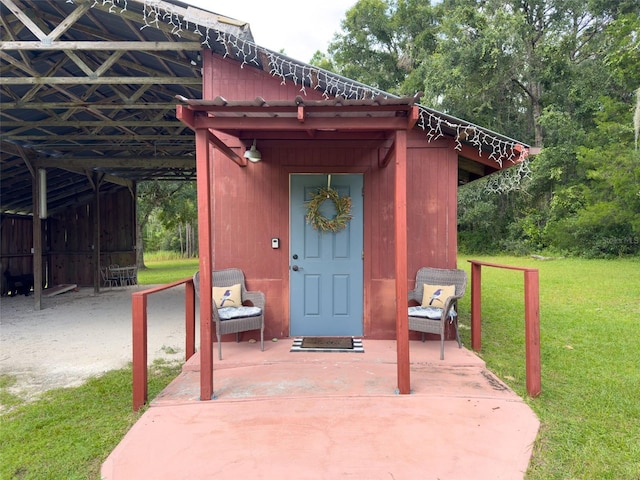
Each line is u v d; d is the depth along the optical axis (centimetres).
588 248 1508
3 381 370
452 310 418
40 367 409
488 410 288
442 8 1881
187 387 335
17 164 771
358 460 229
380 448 240
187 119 296
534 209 1742
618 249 1449
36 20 492
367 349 420
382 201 459
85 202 1057
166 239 2597
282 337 462
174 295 902
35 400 327
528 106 1775
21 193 913
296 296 462
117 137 699
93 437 263
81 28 509
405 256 312
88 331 563
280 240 462
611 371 378
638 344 465
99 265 966
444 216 455
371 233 459
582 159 1400
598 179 1402
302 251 462
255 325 412
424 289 438
